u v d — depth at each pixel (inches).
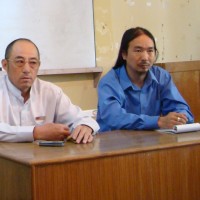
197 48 151.9
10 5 113.7
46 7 119.6
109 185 49.5
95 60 129.3
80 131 62.4
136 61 84.0
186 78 117.7
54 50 121.6
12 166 48.5
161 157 53.7
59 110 75.6
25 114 72.2
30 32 117.2
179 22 147.1
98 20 129.4
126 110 85.7
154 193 53.1
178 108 85.2
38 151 52.5
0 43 112.3
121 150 50.8
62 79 124.4
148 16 140.4
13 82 70.7
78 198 47.3
